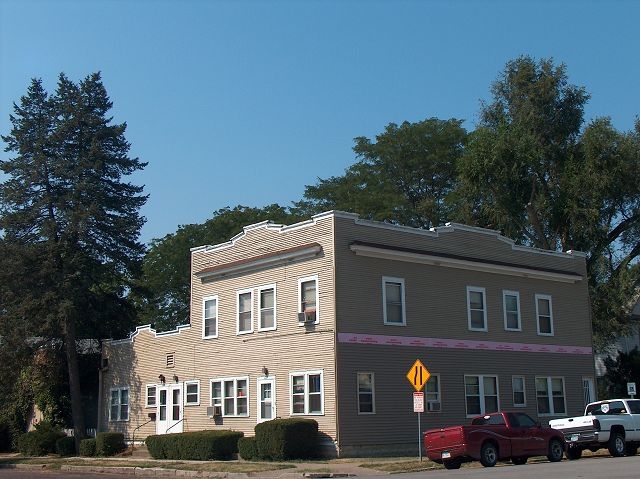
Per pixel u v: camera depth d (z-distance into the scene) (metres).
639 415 29.19
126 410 42.59
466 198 53.69
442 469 24.59
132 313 47.50
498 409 35.56
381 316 31.92
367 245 31.59
